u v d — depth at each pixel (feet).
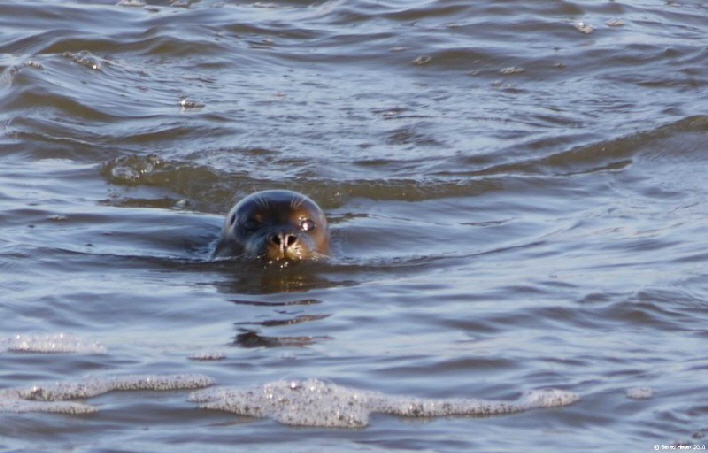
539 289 122.72
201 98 203.92
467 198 162.20
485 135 186.39
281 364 100.83
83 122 191.21
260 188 163.43
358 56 231.91
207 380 96.78
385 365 100.68
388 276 130.11
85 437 86.69
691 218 150.92
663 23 251.60
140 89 207.62
